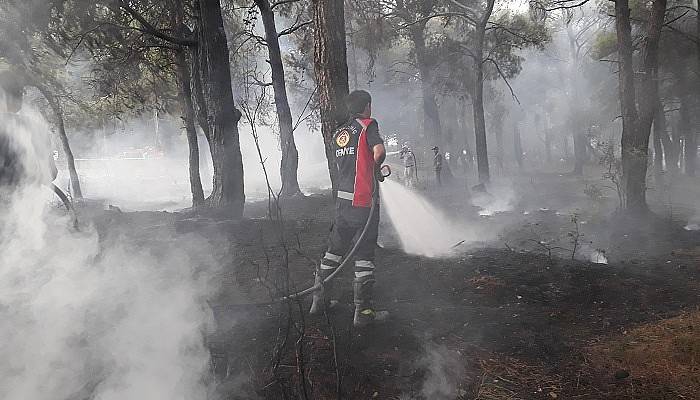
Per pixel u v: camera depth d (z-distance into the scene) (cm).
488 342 387
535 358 364
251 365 324
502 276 548
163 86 1709
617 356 367
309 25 1806
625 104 1134
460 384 327
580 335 406
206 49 1057
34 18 988
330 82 707
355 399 302
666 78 2244
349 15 1537
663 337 395
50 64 1511
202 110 1263
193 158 1545
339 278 532
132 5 1340
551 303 474
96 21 1218
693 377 333
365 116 448
